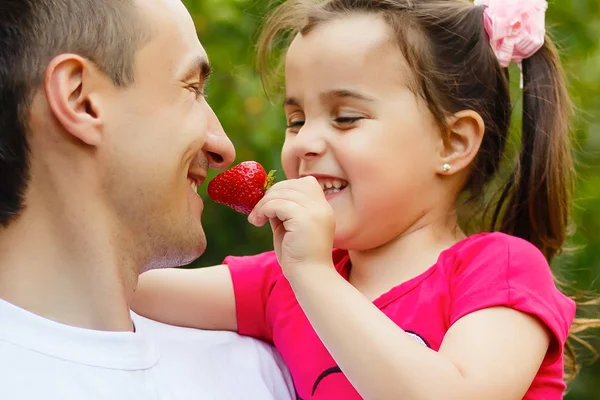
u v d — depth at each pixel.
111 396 1.98
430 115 2.59
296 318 2.57
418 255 2.57
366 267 2.61
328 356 2.45
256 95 4.84
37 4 1.96
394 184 2.51
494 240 2.50
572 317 2.46
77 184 2.02
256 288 2.70
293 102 2.62
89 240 2.04
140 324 2.40
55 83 1.96
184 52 2.15
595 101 5.85
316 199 2.34
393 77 2.54
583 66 5.80
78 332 1.99
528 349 2.27
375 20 2.59
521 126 3.02
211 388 2.29
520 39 2.86
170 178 2.10
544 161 2.94
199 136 2.15
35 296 2.00
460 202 2.80
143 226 2.10
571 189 3.04
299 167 2.57
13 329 1.94
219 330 2.66
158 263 2.21
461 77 2.69
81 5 2.00
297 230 2.28
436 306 2.41
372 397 2.14
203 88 2.28
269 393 2.45
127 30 2.04
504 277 2.37
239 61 4.90
